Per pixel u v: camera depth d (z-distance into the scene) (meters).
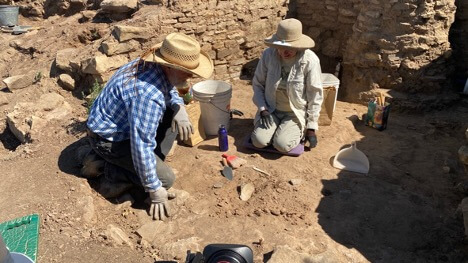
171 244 3.28
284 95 4.62
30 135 4.86
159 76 3.44
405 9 5.54
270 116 4.65
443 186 4.23
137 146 3.32
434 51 5.74
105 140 3.56
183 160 4.45
